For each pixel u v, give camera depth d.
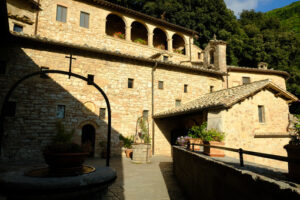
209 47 18.00
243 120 8.50
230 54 25.17
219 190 2.92
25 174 2.79
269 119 9.30
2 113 3.31
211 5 25.39
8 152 9.39
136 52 17.84
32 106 10.23
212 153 4.70
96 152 11.51
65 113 10.95
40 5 13.96
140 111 13.16
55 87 10.94
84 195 2.69
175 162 7.41
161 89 14.12
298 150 2.22
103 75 12.38
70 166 2.94
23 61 10.36
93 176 2.75
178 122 14.27
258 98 9.21
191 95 15.16
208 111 8.67
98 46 16.14
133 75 13.34
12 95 9.84
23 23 13.27
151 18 18.56
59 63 11.22
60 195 2.34
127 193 5.40
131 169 8.54
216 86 16.48
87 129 13.21
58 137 9.57
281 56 25.67
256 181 1.98
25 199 2.26
